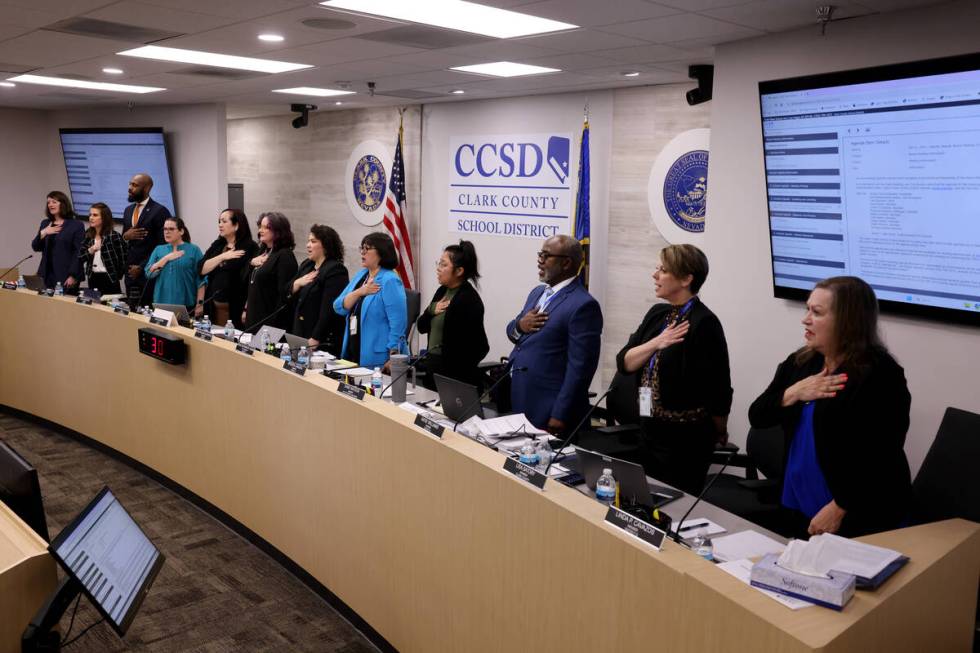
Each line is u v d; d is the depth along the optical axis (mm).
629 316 6730
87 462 5246
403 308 4594
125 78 6980
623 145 6656
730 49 4461
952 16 3422
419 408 3584
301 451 3568
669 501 2684
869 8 3594
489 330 7973
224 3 3939
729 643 1638
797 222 3959
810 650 1469
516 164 7539
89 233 7547
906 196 3449
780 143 3945
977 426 2748
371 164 9094
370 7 4008
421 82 6660
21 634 1963
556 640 2148
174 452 4695
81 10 4172
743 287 4453
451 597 2629
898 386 2279
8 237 11039
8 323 6180
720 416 3090
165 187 9312
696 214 6168
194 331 4562
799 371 2535
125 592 2037
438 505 2672
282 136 10312
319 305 5195
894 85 3373
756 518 3121
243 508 4113
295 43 4961
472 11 4035
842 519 2311
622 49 4824
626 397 4215
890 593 1675
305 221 10133
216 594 3578
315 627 3318
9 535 2125
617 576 1931
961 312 3355
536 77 6160
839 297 2301
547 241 3744
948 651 1953
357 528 3199
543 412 3752
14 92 8461
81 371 5512
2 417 6254
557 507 2121
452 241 8297
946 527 2068
